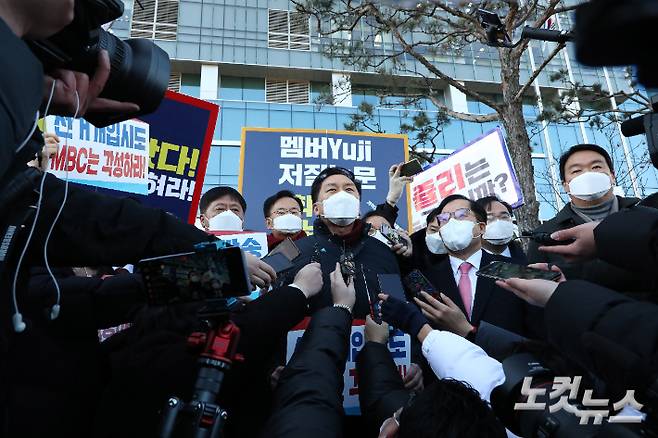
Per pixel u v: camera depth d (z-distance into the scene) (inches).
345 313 74.5
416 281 91.7
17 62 30.7
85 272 103.1
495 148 198.5
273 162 219.1
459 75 791.7
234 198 152.4
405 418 47.6
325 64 789.9
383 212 146.0
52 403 54.0
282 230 147.8
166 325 61.6
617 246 41.1
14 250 48.3
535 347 49.0
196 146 168.1
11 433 49.8
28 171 37.8
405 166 151.3
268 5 806.5
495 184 196.1
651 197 65.1
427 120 389.7
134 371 56.6
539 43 732.0
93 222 54.5
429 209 219.3
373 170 221.8
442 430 43.8
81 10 39.8
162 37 751.1
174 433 43.8
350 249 106.7
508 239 135.0
